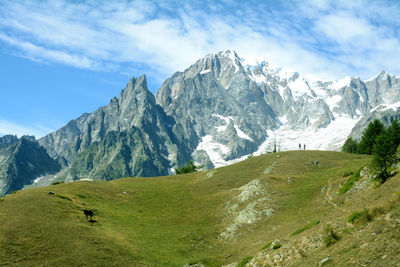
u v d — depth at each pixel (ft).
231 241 212.23
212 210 274.57
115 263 166.40
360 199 150.51
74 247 172.04
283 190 279.08
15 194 250.78
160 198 317.22
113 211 267.18
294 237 130.72
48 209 219.00
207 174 410.11
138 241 209.46
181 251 203.31
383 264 64.69
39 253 160.97
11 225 183.62
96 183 343.67
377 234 80.02
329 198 224.74
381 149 167.32
